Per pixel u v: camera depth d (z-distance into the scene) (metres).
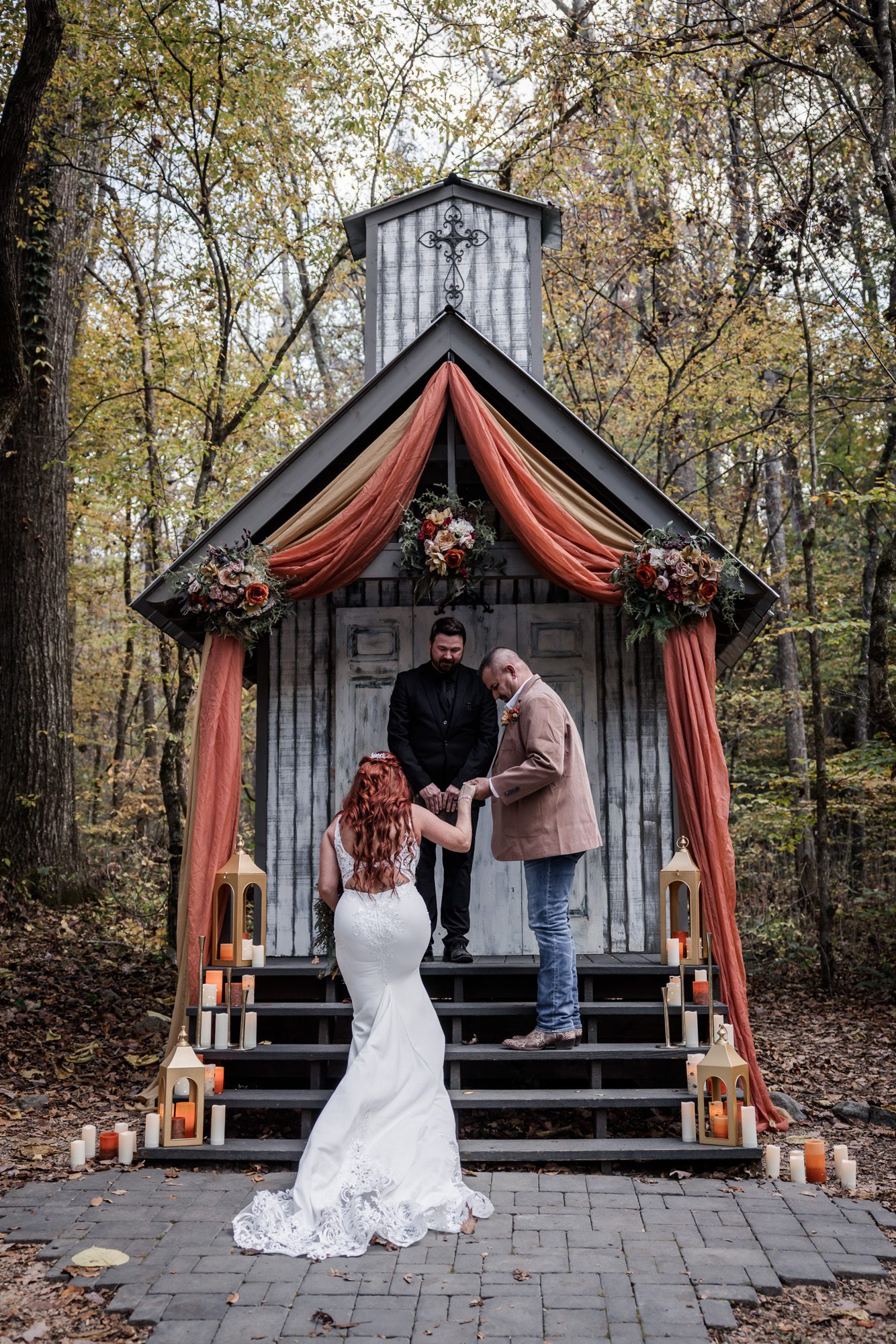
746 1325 3.60
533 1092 5.50
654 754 6.86
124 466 11.58
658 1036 6.03
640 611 6.20
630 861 6.77
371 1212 4.27
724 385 12.76
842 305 10.91
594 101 11.71
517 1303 3.70
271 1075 5.93
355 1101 4.62
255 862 6.83
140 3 9.84
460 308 8.49
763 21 11.98
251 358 13.87
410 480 6.29
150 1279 3.87
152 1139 5.18
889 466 11.36
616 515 6.60
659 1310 3.64
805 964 11.29
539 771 5.32
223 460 12.34
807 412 12.48
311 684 7.02
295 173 11.52
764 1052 7.93
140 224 11.69
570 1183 4.94
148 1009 8.56
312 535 6.41
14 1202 4.64
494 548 6.52
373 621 7.00
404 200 8.52
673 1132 5.75
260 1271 3.96
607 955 6.57
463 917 6.27
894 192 9.23
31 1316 3.63
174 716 10.67
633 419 13.94
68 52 10.27
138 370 11.89
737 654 7.40
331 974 5.82
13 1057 7.04
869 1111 6.18
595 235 12.88
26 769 12.02
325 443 6.48
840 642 14.49
